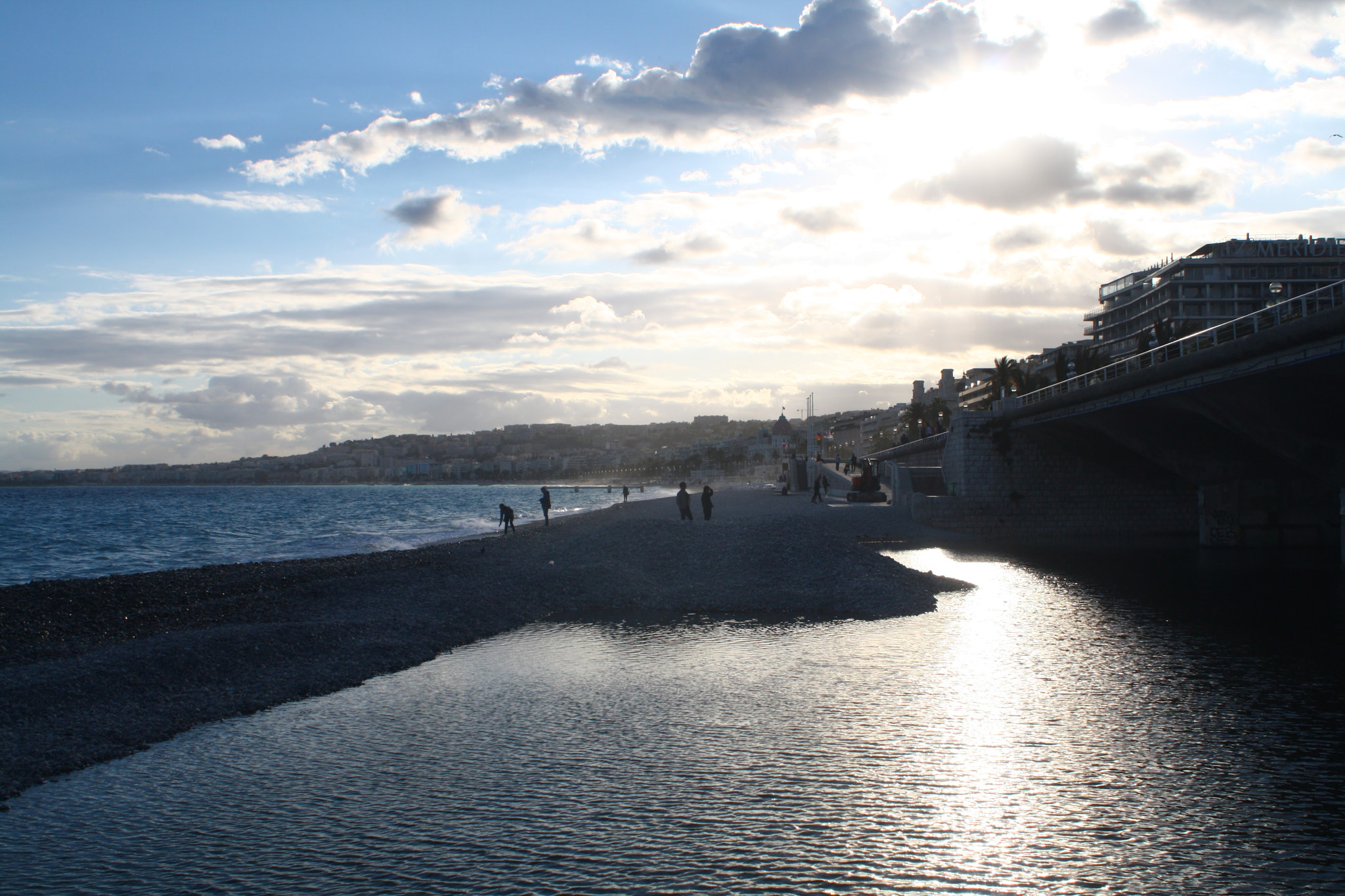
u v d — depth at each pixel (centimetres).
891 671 1598
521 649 1862
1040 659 1697
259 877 797
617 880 784
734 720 1280
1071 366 8769
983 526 5541
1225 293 12138
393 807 962
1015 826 899
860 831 888
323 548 5503
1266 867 809
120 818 942
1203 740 1180
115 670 1520
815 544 3209
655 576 2838
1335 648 1797
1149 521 5647
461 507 13325
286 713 1353
